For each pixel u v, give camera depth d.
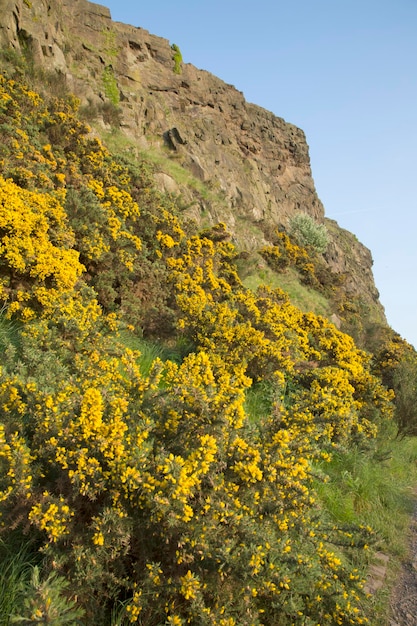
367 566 3.52
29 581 1.95
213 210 17.06
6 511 2.27
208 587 2.27
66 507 2.15
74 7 21.30
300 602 2.50
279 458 2.84
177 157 19.78
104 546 2.17
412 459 8.03
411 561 3.97
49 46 15.59
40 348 4.13
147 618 2.21
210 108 30.44
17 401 2.82
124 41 23.34
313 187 43.56
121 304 6.68
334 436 5.64
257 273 16.00
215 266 10.92
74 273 5.18
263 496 2.72
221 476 2.58
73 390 2.92
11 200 5.18
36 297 4.79
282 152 39.81
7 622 1.91
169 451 2.64
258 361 6.49
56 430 2.56
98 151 10.92
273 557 2.40
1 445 2.25
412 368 11.01
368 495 5.08
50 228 5.98
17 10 14.49
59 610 1.79
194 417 2.76
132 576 2.34
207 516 2.39
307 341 8.92
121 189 10.15
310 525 3.08
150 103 21.09
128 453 2.42
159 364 3.06
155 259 8.73
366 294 43.22
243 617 2.27
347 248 50.62
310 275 20.05
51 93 13.28
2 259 4.71
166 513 2.20
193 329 6.68
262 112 38.91
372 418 7.79
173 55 27.67
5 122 9.21
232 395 2.99
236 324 7.16
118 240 7.25
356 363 9.02
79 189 8.32
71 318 4.50
